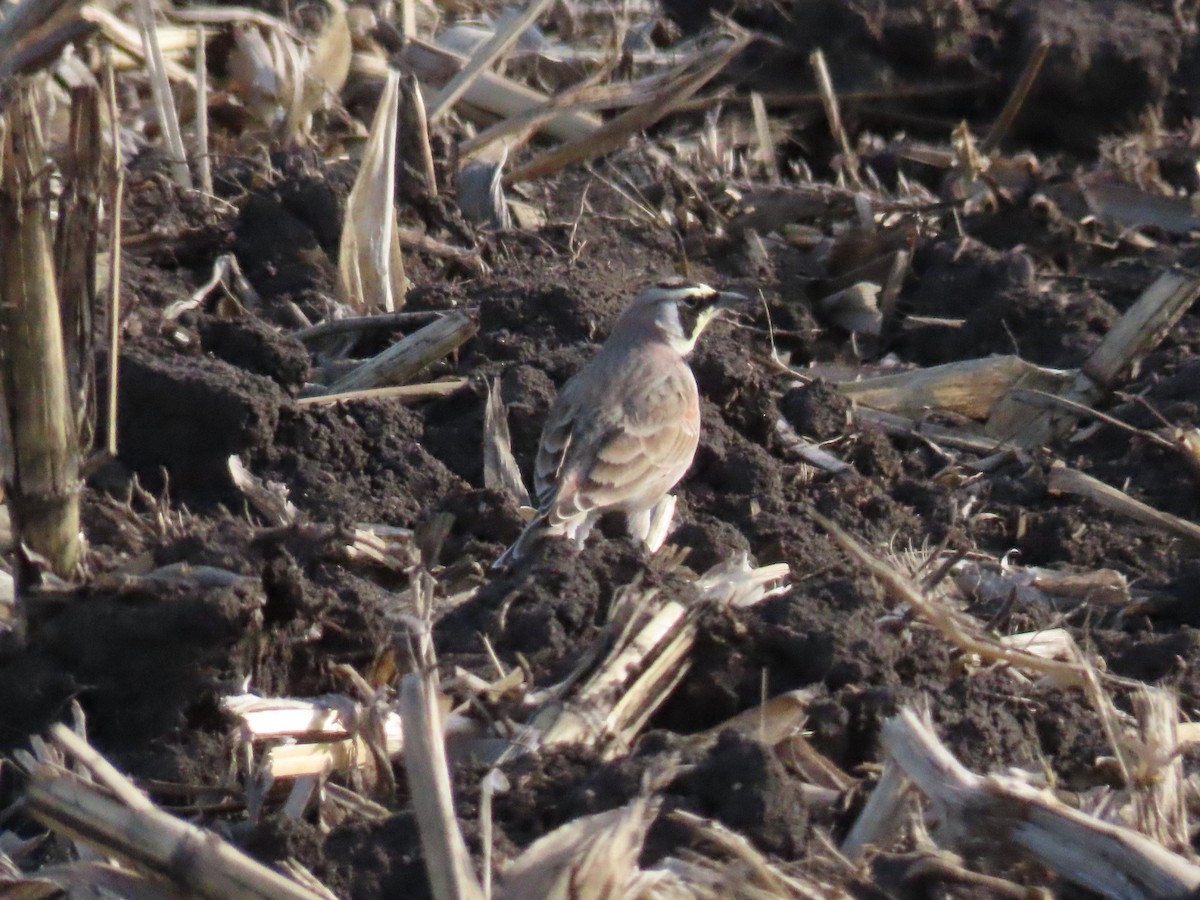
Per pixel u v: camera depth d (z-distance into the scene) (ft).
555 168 61.00
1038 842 24.26
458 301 49.29
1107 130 71.61
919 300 55.26
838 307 54.90
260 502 38.24
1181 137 68.90
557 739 27.81
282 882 22.66
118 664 29.71
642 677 29.19
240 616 29.58
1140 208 59.41
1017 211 58.08
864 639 30.55
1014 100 66.74
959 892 24.13
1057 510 43.37
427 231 54.65
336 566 35.09
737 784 25.62
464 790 26.48
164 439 41.22
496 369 46.24
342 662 31.96
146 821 23.22
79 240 29.81
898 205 57.93
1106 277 55.93
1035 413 48.44
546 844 22.45
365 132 62.85
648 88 62.64
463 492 39.73
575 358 46.80
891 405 49.37
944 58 72.18
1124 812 26.81
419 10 73.15
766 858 24.85
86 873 23.81
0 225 28.84
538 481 40.27
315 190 53.11
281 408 41.98
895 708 28.76
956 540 41.70
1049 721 30.12
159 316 46.09
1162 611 39.09
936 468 46.78
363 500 40.93
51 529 30.55
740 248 57.41
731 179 63.10
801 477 44.14
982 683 30.78
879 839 25.59
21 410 29.76
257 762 28.37
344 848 25.38
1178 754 27.17
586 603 32.78
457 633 32.35
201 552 31.14
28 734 29.71
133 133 57.41
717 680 30.12
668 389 41.37
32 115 28.45
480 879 23.39
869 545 40.55
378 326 48.16
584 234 56.75
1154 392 48.80
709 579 33.42
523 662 29.66
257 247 52.37
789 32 72.95
